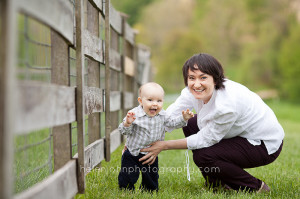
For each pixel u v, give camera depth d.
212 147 2.89
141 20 47.72
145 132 2.88
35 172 2.93
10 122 1.32
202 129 2.92
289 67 35.00
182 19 46.34
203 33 43.00
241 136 2.95
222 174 2.88
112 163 3.92
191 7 46.78
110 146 3.99
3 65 1.32
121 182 2.94
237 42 40.50
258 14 39.69
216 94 2.85
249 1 40.06
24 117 1.47
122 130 2.81
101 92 3.50
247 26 40.09
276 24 36.81
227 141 2.92
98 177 3.22
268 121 2.93
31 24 2.13
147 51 9.17
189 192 2.91
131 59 6.66
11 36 1.33
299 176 3.56
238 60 40.19
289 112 20.94
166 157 4.69
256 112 2.90
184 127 3.33
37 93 1.62
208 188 3.01
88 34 2.94
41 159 3.51
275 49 36.53
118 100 4.92
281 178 3.43
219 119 2.77
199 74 2.77
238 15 40.84
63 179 2.04
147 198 2.63
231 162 2.88
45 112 1.72
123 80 5.34
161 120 2.96
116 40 4.95
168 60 45.00
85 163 2.71
